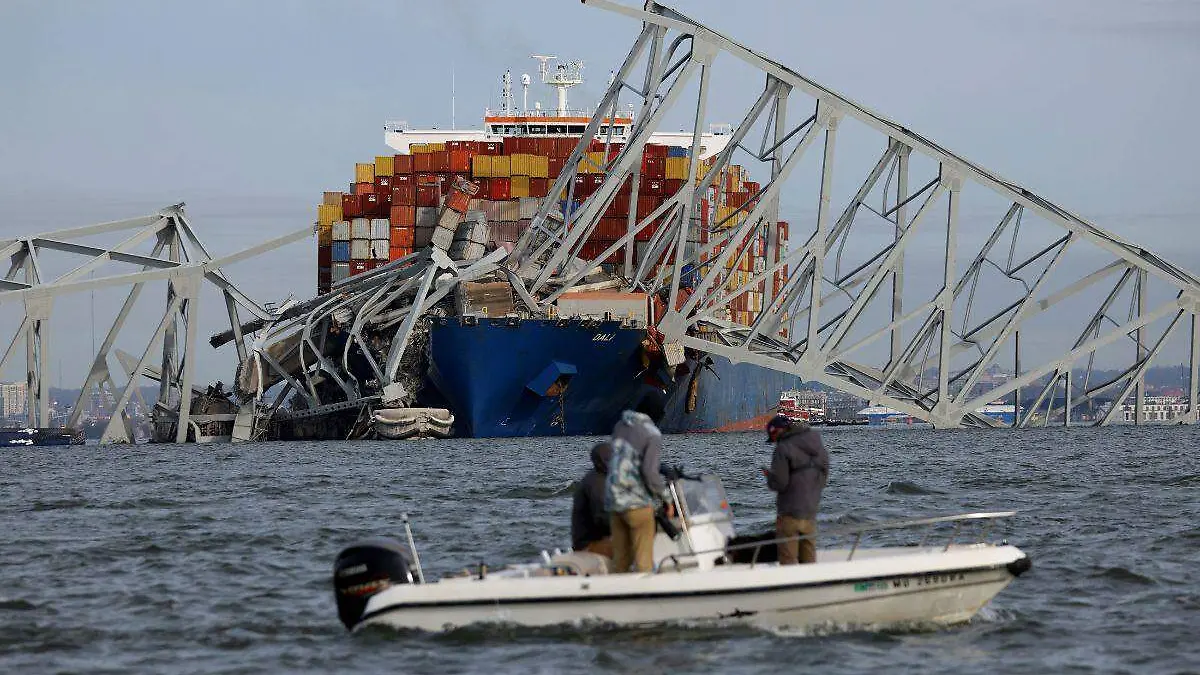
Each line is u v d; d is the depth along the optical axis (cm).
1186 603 7744
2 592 8544
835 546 10256
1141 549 9856
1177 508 12825
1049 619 7288
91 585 8788
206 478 19388
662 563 6744
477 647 6538
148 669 6394
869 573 6656
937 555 6781
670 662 6231
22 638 7119
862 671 6100
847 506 13212
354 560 6894
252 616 7656
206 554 10212
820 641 6619
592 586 6562
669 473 6806
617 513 6625
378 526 11881
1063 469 19112
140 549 10538
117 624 7469
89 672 6344
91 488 17712
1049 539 10425
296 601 8125
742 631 6662
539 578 6612
